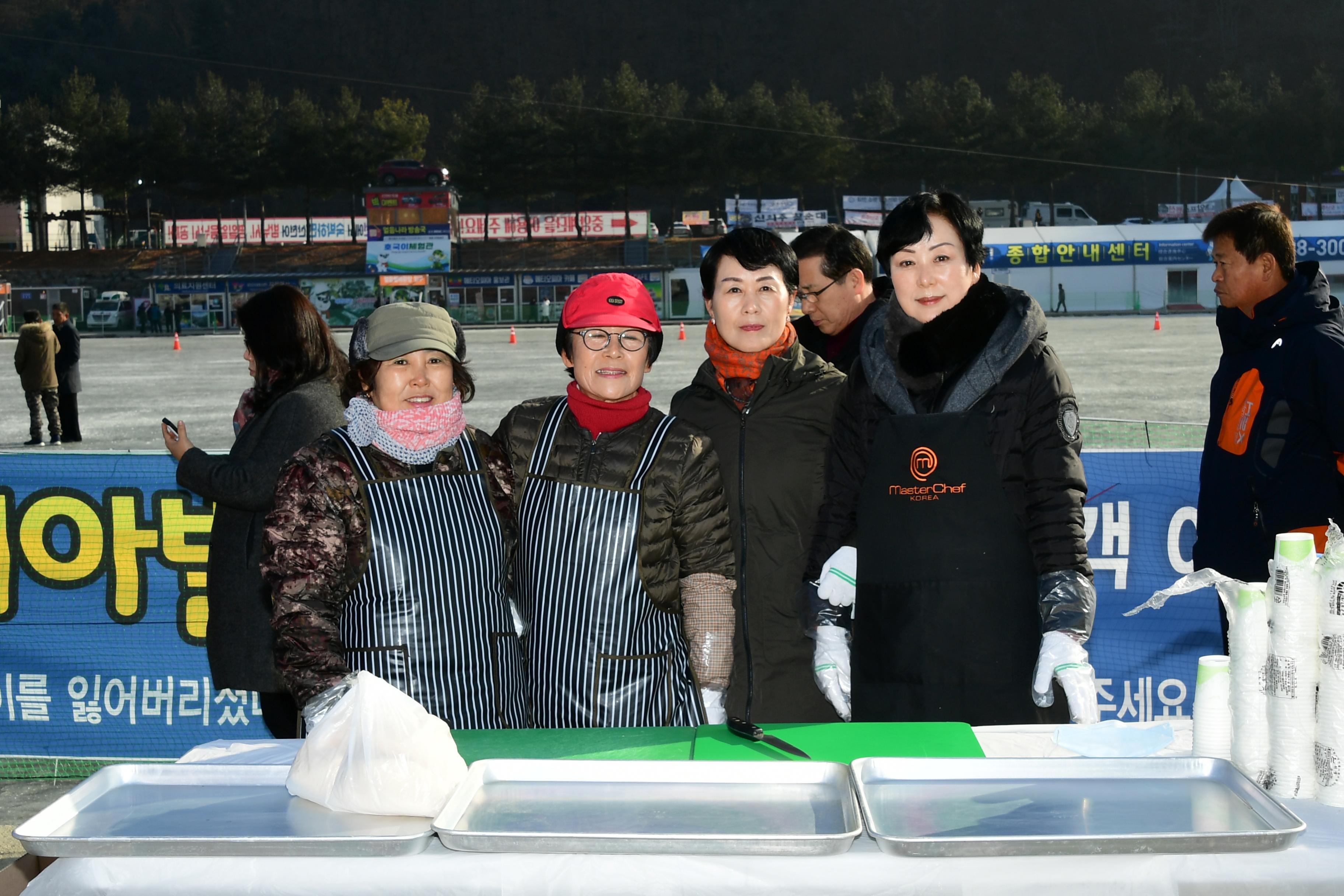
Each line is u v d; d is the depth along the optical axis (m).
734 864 1.38
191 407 16.17
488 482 2.18
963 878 1.38
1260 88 127.00
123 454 3.67
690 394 2.73
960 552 2.20
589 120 75.06
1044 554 2.16
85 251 65.19
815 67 136.62
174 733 3.71
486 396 16.92
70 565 3.71
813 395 2.59
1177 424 6.54
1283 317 2.68
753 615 2.58
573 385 2.26
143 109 129.75
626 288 2.20
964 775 1.64
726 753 1.78
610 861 1.39
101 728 3.73
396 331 2.04
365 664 2.01
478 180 75.00
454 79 137.25
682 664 2.23
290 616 1.94
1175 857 1.38
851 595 2.31
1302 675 1.58
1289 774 1.58
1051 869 1.38
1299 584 1.58
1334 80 125.12
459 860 1.40
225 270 63.72
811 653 2.60
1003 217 69.62
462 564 2.06
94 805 1.56
